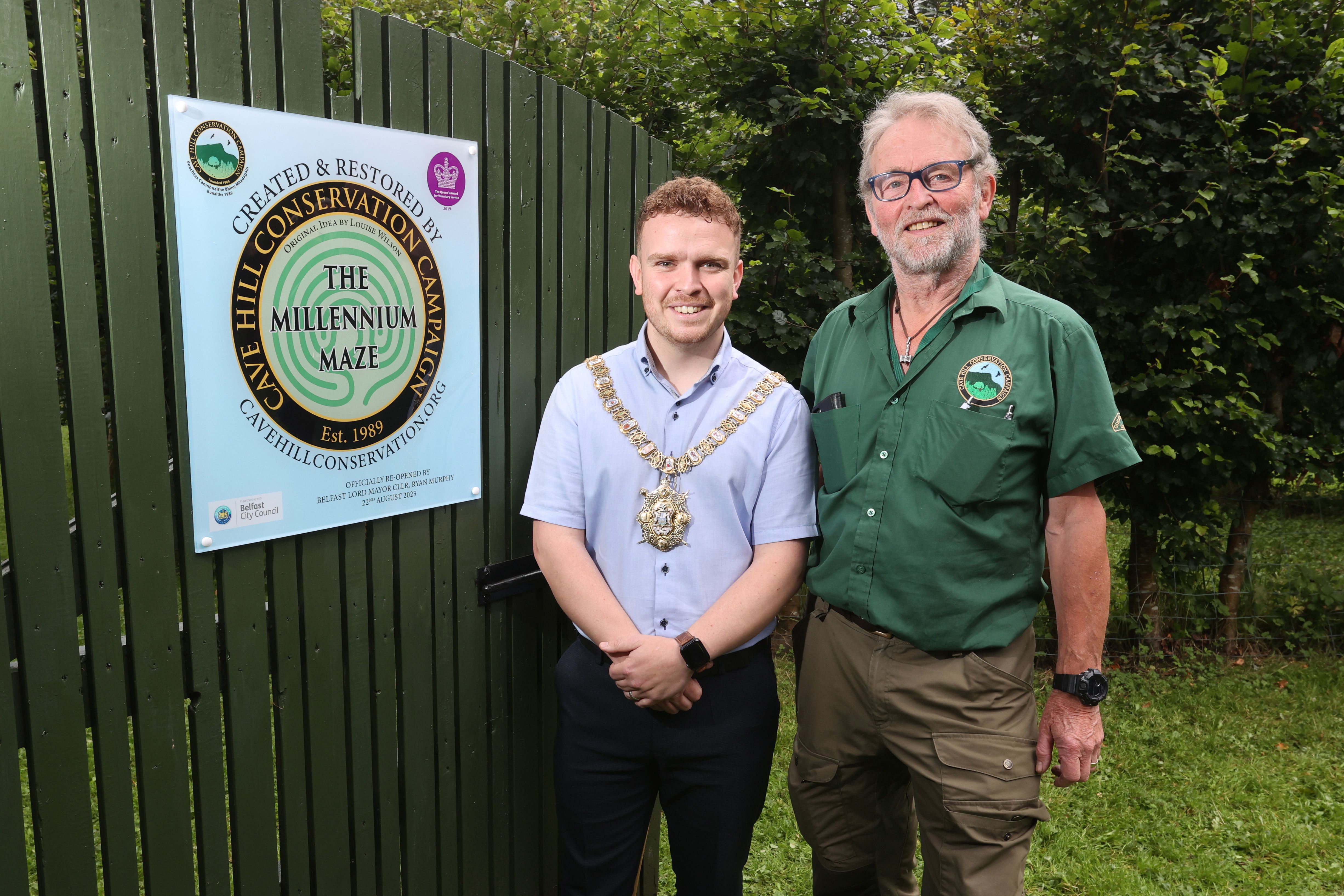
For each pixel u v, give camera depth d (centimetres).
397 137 180
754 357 461
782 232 430
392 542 192
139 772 156
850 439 197
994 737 185
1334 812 321
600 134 230
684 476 184
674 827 192
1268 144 436
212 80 152
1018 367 183
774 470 188
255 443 164
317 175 167
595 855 192
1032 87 462
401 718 198
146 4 145
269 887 178
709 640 175
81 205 141
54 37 136
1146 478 454
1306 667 461
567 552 187
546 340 221
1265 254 437
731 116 471
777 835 300
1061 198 476
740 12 416
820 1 410
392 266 182
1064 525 187
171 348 152
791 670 445
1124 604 491
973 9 465
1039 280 444
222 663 167
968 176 185
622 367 191
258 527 166
